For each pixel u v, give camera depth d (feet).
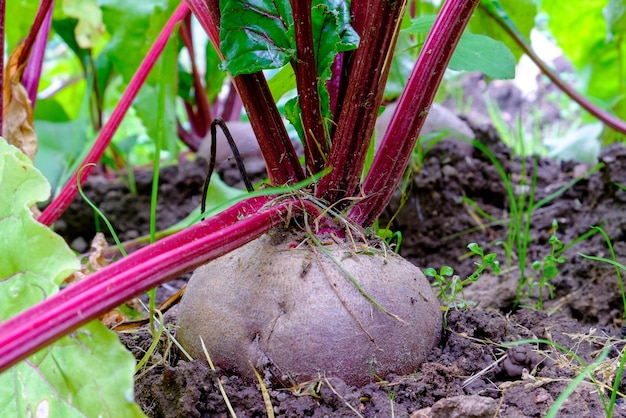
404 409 1.30
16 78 1.77
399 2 1.30
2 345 1.07
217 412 1.31
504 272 2.03
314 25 1.35
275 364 1.32
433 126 2.45
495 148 2.69
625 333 1.56
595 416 1.28
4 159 1.26
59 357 1.18
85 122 2.65
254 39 1.35
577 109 4.36
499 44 1.62
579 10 2.86
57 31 2.71
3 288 1.22
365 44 1.32
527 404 1.31
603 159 2.19
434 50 1.37
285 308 1.33
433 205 2.25
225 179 2.67
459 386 1.35
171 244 1.23
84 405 1.16
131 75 2.42
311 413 1.30
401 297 1.36
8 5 2.38
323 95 1.38
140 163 4.21
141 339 1.48
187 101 3.02
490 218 2.33
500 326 1.48
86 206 2.61
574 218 2.29
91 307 1.12
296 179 1.42
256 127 1.39
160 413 1.31
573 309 1.84
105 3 2.35
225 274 1.39
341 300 1.33
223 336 1.35
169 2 2.23
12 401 1.20
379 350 1.34
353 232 1.42
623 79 2.98
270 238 1.40
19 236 1.22
